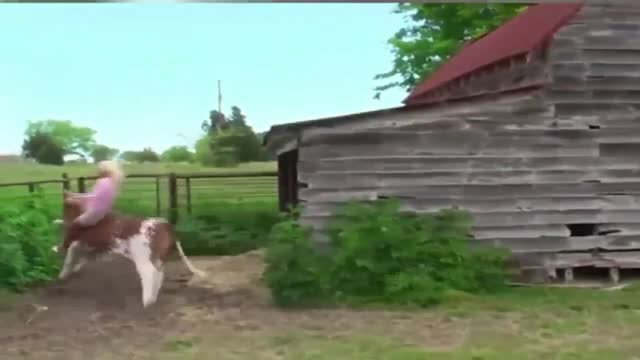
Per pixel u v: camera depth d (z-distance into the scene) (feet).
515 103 46.50
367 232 40.04
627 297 40.70
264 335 32.32
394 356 28.35
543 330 33.06
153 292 38.14
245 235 64.49
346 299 38.91
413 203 45.24
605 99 47.52
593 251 46.80
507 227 46.03
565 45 47.26
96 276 43.47
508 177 46.21
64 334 32.53
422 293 38.60
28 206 46.50
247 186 93.50
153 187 98.58
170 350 29.91
